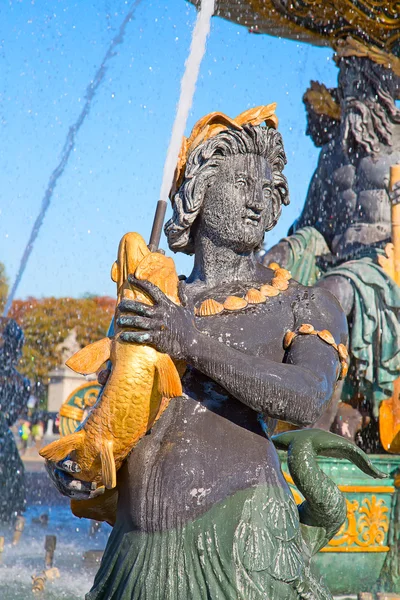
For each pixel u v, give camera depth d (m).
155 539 1.97
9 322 8.52
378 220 5.91
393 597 4.53
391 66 6.06
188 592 1.92
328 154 6.33
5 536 6.73
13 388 8.29
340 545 4.55
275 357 2.12
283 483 2.06
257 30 6.75
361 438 5.49
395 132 6.04
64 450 1.95
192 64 2.31
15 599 4.50
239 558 1.92
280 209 2.35
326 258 6.07
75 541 6.61
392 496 4.80
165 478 1.99
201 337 1.92
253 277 2.29
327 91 6.45
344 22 6.50
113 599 2.01
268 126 2.34
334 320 2.21
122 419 1.90
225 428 2.05
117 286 2.03
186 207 2.22
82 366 1.95
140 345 1.89
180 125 2.28
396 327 5.34
